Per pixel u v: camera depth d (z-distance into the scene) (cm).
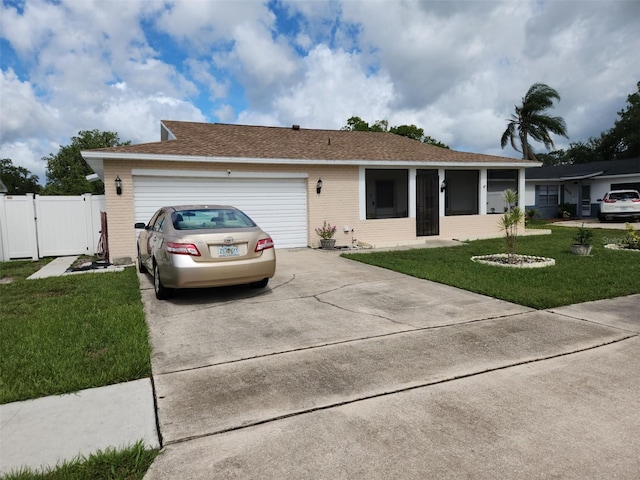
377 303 619
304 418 300
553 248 1219
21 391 337
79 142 4181
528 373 373
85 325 499
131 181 1036
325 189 1277
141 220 1061
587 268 861
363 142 1648
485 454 255
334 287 725
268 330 498
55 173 4081
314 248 1254
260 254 644
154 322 533
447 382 356
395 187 1570
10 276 874
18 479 231
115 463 246
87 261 1074
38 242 1162
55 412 310
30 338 455
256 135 1534
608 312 559
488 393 336
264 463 248
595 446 263
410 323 520
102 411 311
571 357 408
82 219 1198
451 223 1507
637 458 251
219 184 1145
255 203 1195
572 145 4666
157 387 351
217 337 475
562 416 299
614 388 342
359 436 276
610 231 1802
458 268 882
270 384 355
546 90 2938
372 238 1348
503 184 1670
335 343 452
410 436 275
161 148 1083
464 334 477
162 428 288
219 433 282
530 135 3078
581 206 2772
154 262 664
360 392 339
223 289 714
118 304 606
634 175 2397
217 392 341
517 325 507
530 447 262
